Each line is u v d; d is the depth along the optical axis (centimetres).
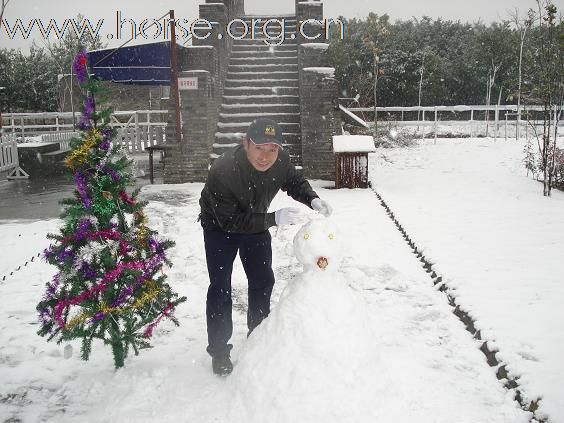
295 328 284
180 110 1219
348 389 272
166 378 333
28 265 600
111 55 1191
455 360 356
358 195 1057
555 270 533
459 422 279
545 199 966
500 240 662
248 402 282
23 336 411
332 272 300
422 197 1011
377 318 430
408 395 296
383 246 659
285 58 1546
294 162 1298
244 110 1395
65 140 1806
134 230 341
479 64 2923
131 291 335
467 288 480
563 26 1033
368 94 2506
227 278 338
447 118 3012
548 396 296
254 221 313
